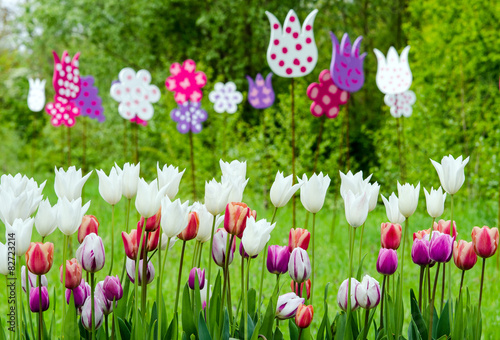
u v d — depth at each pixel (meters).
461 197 8.30
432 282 4.57
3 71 20.22
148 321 2.47
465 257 2.47
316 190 2.43
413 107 8.81
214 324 2.41
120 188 2.43
